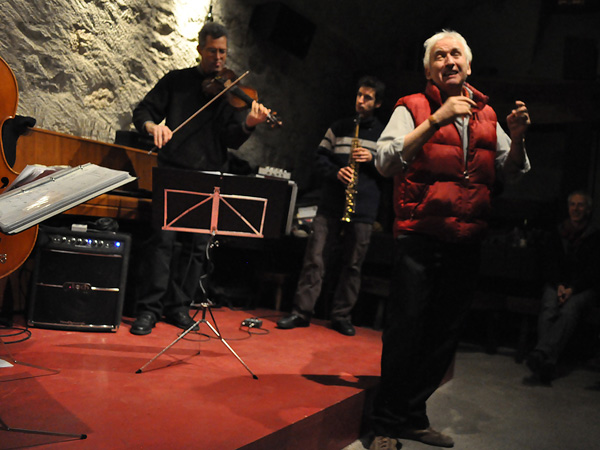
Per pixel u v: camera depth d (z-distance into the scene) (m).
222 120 3.17
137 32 3.89
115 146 3.45
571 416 2.90
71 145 3.18
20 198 1.51
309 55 5.64
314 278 3.68
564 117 5.56
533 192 6.05
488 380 3.47
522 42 6.17
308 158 5.87
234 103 3.13
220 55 3.10
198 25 4.40
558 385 3.52
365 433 2.44
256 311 4.21
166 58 4.15
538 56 6.20
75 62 3.46
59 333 2.83
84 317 2.92
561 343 3.62
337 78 6.13
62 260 2.89
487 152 2.10
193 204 2.43
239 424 1.82
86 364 2.34
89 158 3.29
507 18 6.22
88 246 2.91
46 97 3.31
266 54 5.16
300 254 4.83
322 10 5.36
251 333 3.33
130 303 3.50
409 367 2.12
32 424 1.66
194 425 1.77
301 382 2.40
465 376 3.52
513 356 4.25
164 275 3.10
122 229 3.58
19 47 3.13
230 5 4.71
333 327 3.75
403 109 2.12
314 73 5.78
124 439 1.61
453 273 2.15
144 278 3.14
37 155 2.99
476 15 6.38
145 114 3.07
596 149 5.67
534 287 4.76
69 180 1.61
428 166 2.05
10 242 2.42
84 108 3.56
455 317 2.20
